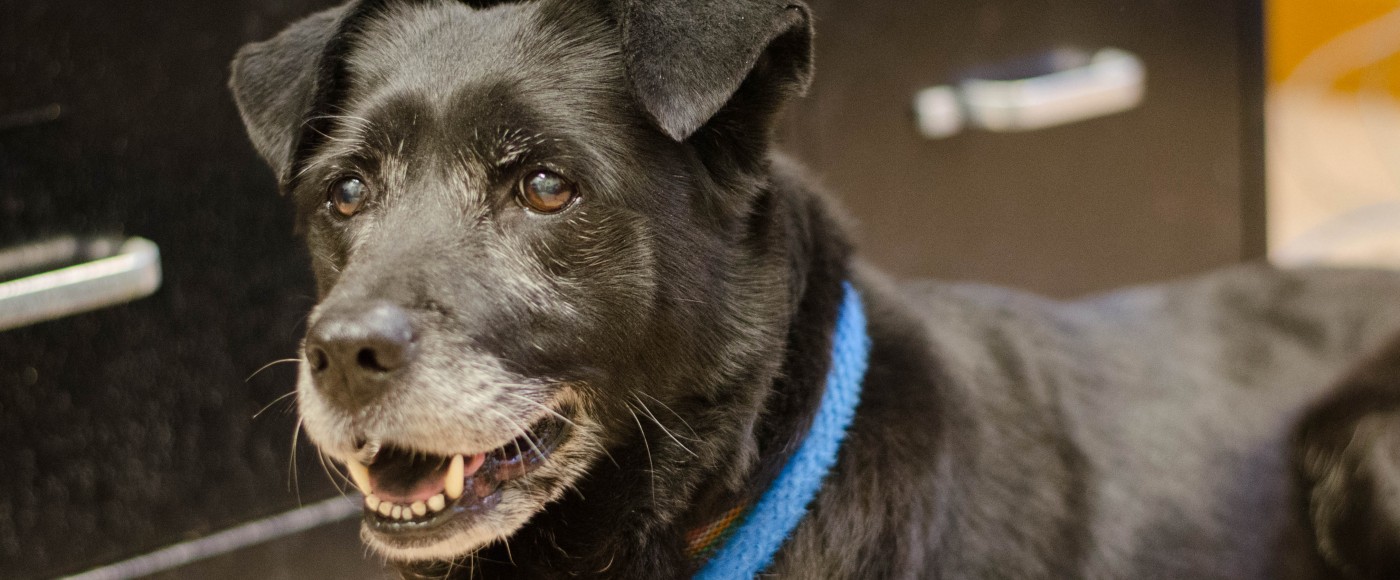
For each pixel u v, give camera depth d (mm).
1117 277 1085
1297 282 916
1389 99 1593
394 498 662
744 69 639
